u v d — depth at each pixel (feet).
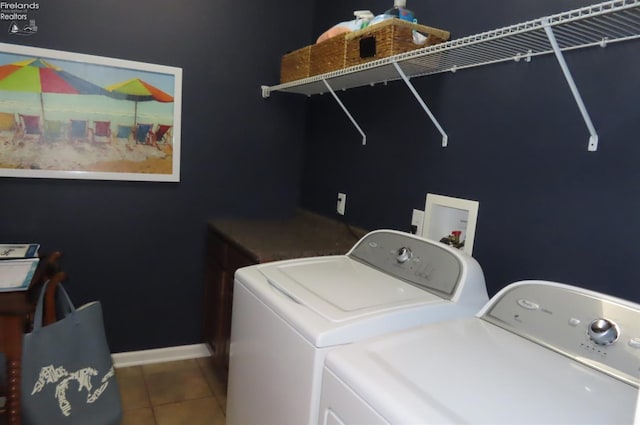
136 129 7.63
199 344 8.85
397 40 5.22
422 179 6.02
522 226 4.64
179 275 8.46
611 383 2.97
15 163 6.93
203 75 8.07
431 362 3.14
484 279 4.72
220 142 8.41
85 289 7.75
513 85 4.74
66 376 5.31
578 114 4.10
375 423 2.74
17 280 5.68
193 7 7.82
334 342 3.54
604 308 3.36
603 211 3.90
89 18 7.12
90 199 7.55
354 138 7.51
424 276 4.80
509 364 3.17
